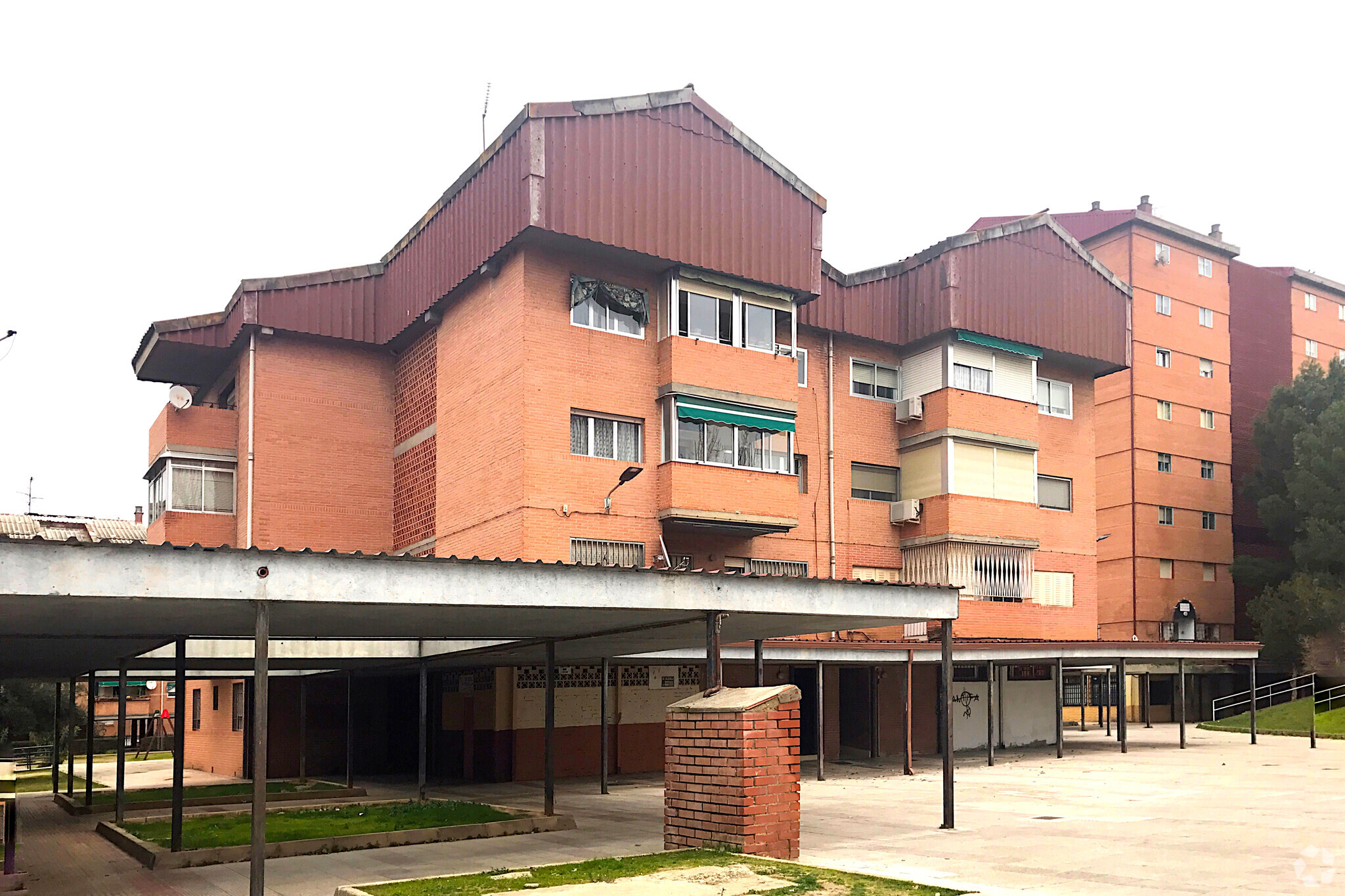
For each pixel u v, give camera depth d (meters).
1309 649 40.88
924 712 31.44
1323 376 48.16
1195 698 49.78
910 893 9.09
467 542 25.73
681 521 25.28
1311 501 44.16
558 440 24.20
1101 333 34.66
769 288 27.31
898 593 14.58
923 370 32.00
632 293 25.83
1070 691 46.78
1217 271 51.44
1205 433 49.66
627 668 26.38
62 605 10.06
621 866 10.48
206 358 30.66
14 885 12.16
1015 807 17.31
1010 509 31.83
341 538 28.72
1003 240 32.50
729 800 11.38
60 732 38.62
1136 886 10.39
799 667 29.53
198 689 34.06
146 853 13.69
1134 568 46.47
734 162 26.73
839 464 30.86
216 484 28.67
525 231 23.45
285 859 13.32
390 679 28.91
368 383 29.81
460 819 15.61
